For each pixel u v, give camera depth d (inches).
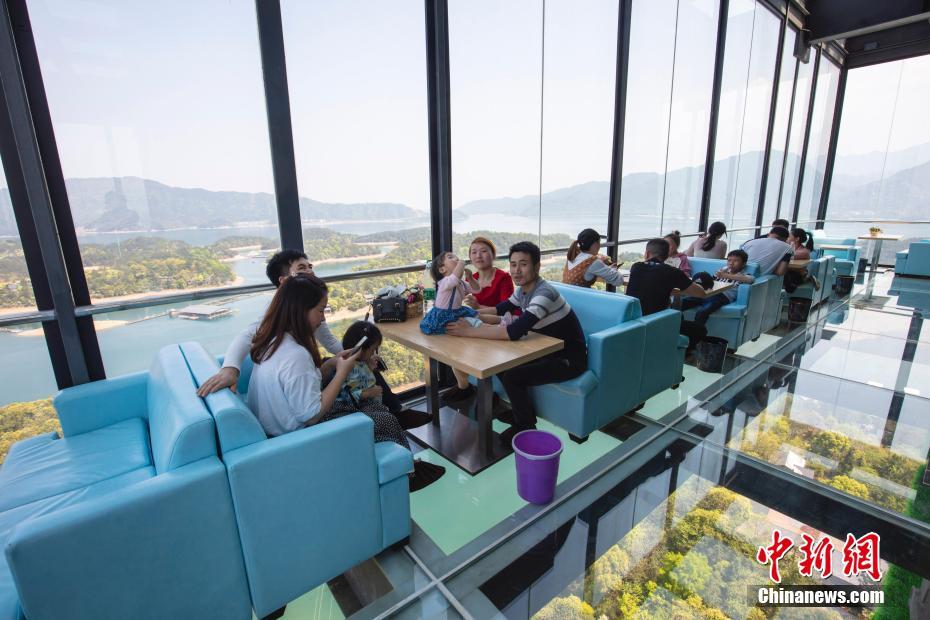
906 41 295.9
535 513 74.8
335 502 55.1
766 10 229.9
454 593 60.1
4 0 64.2
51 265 71.5
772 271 171.8
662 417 107.3
